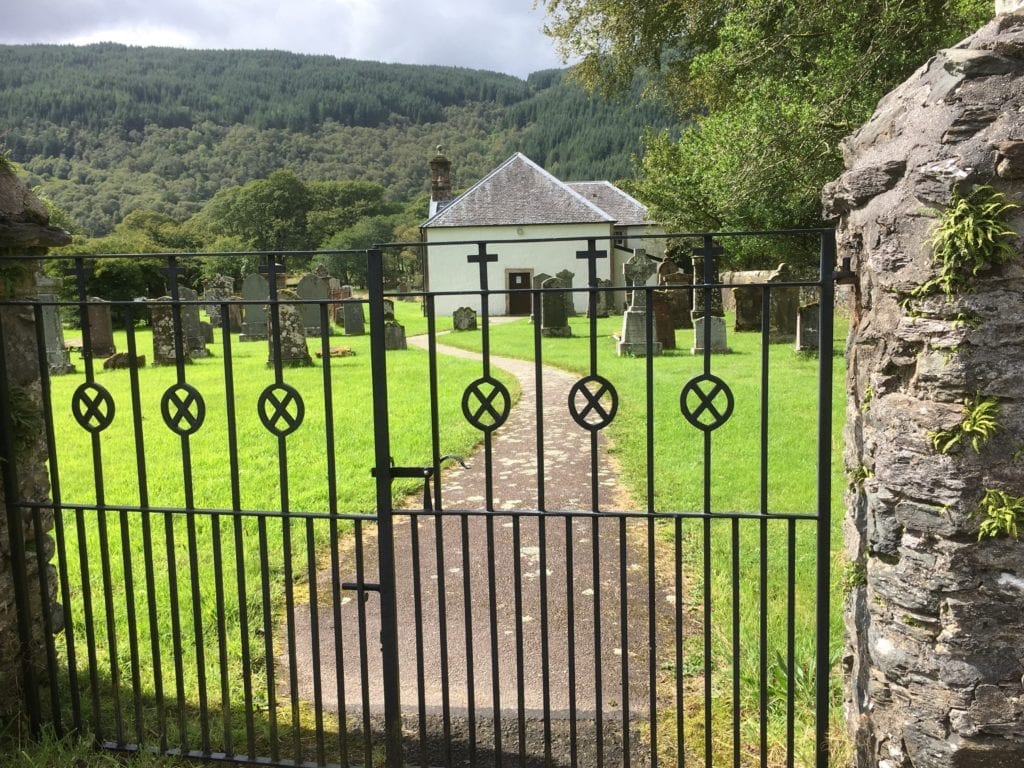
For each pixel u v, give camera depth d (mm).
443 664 2848
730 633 3906
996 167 2020
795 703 3281
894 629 2309
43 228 3154
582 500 6238
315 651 2930
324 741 3236
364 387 12094
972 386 2094
